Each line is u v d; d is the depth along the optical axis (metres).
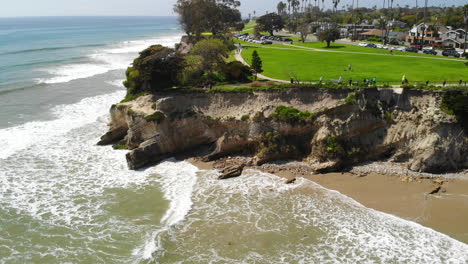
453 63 61.38
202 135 40.34
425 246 24.20
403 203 29.33
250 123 38.47
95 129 46.62
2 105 55.06
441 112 34.88
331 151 35.56
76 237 25.53
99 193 31.55
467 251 23.64
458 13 137.38
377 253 23.61
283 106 38.78
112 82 71.62
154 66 44.50
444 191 30.84
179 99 41.62
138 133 40.41
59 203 29.83
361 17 142.75
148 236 25.56
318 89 39.06
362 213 28.09
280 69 58.47
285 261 23.03
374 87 38.12
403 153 35.53
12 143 41.38
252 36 123.25
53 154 39.19
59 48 128.25
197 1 93.12
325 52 80.62
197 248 24.27
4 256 23.55
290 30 147.00
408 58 68.75
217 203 29.73
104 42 158.25
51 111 53.09
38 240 25.19
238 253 23.78
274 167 36.00
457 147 33.81
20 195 30.83
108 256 23.59
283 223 26.92
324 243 24.67
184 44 97.88
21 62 92.25
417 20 145.50
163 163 37.84
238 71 49.31
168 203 29.91
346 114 37.22
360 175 34.00
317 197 30.47
